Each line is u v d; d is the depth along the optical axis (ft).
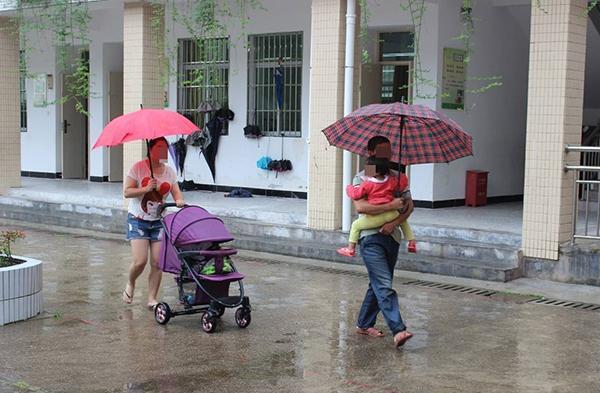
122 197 45.65
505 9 44.24
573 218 29.73
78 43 56.08
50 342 21.43
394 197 21.30
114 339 21.84
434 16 40.86
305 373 19.13
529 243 30.27
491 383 18.48
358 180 21.74
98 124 56.65
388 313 21.02
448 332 22.90
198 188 51.55
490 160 44.60
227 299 22.75
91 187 52.49
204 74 50.16
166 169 24.80
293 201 45.29
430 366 19.75
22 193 49.24
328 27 35.09
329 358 20.36
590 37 41.45
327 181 35.63
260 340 21.95
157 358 20.18
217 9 44.01
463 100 42.65
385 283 21.22
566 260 29.43
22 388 17.74
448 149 22.11
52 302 26.04
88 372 18.97
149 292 25.30
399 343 20.84
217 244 22.89
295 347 21.33
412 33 43.32
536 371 19.38
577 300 26.99
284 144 47.55
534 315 24.94
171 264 23.38
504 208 42.11
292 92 47.11
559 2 29.12
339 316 24.72
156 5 42.37
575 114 29.84
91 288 28.27
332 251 33.96
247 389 17.98
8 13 46.93
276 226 37.29
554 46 29.32
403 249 33.45
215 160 50.70
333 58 35.04
